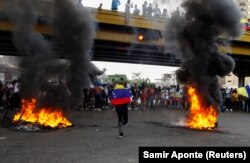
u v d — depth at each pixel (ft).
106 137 33.63
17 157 23.76
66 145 28.73
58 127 39.75
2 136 33.09
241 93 67.00
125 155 25.07
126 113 33.88
